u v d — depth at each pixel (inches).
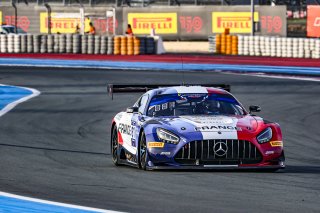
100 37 4906.5
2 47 4950.8
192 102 1357.0
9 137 1840.6
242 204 964.0
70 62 4239.7
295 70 3725.4
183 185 1119.6
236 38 4972.9
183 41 5890.8
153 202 982.4
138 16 5831.7
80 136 1871.3
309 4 6008.9
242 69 3796.8
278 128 1269.7
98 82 3174.2
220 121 1270.9
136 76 3405.5
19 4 6097.4
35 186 1127.6
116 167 1363.2
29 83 3179.1
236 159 1232.2
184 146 1230.9
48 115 2271.2
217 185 1117.7
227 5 5944.9
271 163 1248.8
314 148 1684.3
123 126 1401.3
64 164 1402.6
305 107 2417.6
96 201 994.1
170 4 6038.4
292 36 5767.7
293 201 984.3
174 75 3459.6
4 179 1203.2
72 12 5812.0
